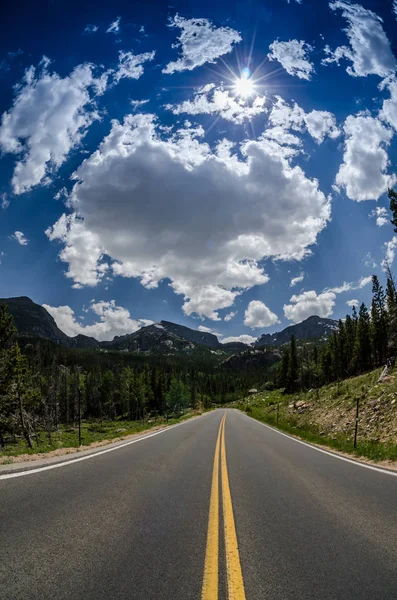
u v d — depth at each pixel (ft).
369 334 221.05
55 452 38.91
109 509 17.70
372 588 10.51
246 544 13.83
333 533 15.24
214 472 29.53
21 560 11.62
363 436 54.60
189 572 11.28
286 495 22.09
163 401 377.50
